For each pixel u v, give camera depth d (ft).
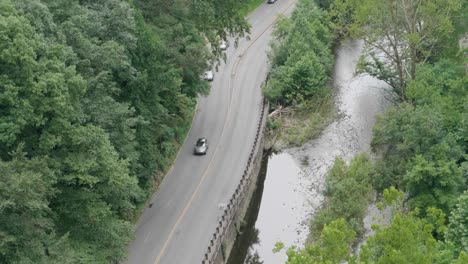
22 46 104.32
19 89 105.70
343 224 90.33
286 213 177.78
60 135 113.50
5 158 109.91
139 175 160.66
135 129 152.25
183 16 187.93
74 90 115.65
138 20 156.97
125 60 145.28
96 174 121.29
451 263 89.25
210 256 142.00
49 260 106.01
